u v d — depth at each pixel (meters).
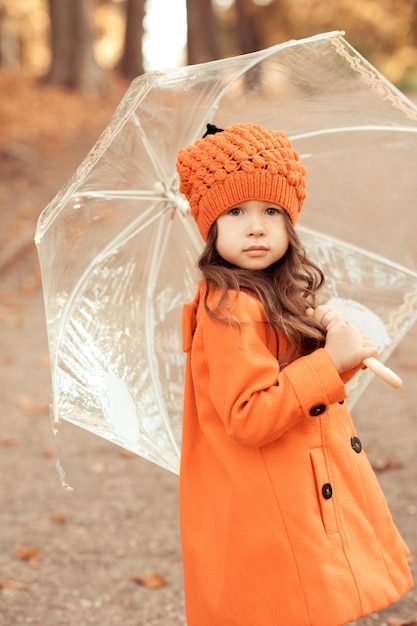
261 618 2.02
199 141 2.21
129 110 2.14
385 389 6.29
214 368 2.07
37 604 3.42
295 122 2.57
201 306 2.21
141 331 2.59
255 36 32.03
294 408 1.97
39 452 5.32
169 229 2.62
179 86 2.33
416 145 2.57
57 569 3.74
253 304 2.10
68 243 2.29
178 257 2.65
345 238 2.70
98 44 39.47
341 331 2.06
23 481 4.83
